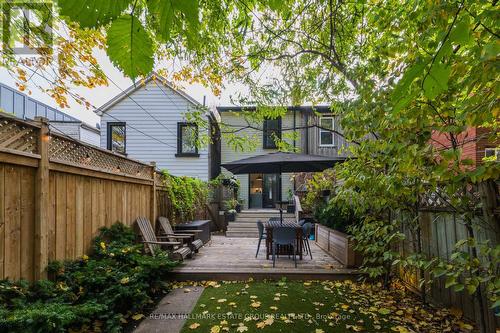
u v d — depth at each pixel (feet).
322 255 18.71
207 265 15.56
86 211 11.84
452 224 9.61
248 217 31.96
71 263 10.38
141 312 10.19
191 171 33.12
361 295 11.91
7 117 7.91
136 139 33.35
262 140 36.17
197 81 13.53
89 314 7.95
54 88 9.62
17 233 8.23
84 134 38.22
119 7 1.86
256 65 13.25
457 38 2.23
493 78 4.25
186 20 2.04
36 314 6.23
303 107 33.76
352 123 8.87
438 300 10.36
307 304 10.95
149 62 2.03
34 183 8.94
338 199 11.70
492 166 5.70
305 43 13.03
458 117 5.53
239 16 7.89
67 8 1.79
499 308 7.08
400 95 2.31
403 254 12.50
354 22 10.28
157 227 19.60
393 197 10.30
